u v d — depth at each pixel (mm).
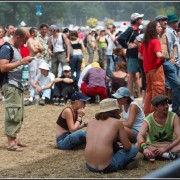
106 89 22047
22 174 11523
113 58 26750
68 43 24547
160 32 15875
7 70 13219
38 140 15305
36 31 22250
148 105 16016
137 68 21078
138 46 19484
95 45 39062
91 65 22750
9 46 13234
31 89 22172
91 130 11547
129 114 13648
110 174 11359
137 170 11711
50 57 24594
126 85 22219
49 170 11859
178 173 5781
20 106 13742
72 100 14062
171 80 16938
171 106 18031
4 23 147750
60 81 22094
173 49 17641
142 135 12422
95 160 11383
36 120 18625
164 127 12484
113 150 11703
